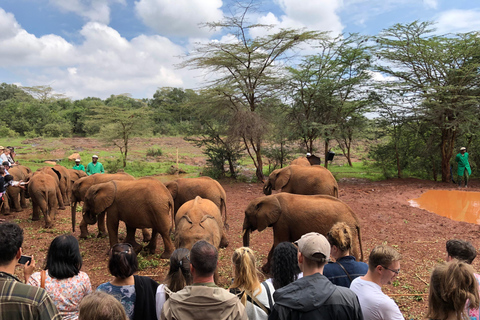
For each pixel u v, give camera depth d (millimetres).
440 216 11750
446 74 18875
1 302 2406
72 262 3471
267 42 18516
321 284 2824
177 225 6969
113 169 25953
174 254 3670
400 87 19859
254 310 3266
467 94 18469
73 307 3438
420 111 19188
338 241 3885
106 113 28844
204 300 2732
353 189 17250
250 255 3412
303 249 3025
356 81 20359
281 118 21188
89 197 8734
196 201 7453
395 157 21891
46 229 10945
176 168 25969
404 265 7660
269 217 7148
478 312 3172
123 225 11664
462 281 2738
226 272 7469
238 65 19625
